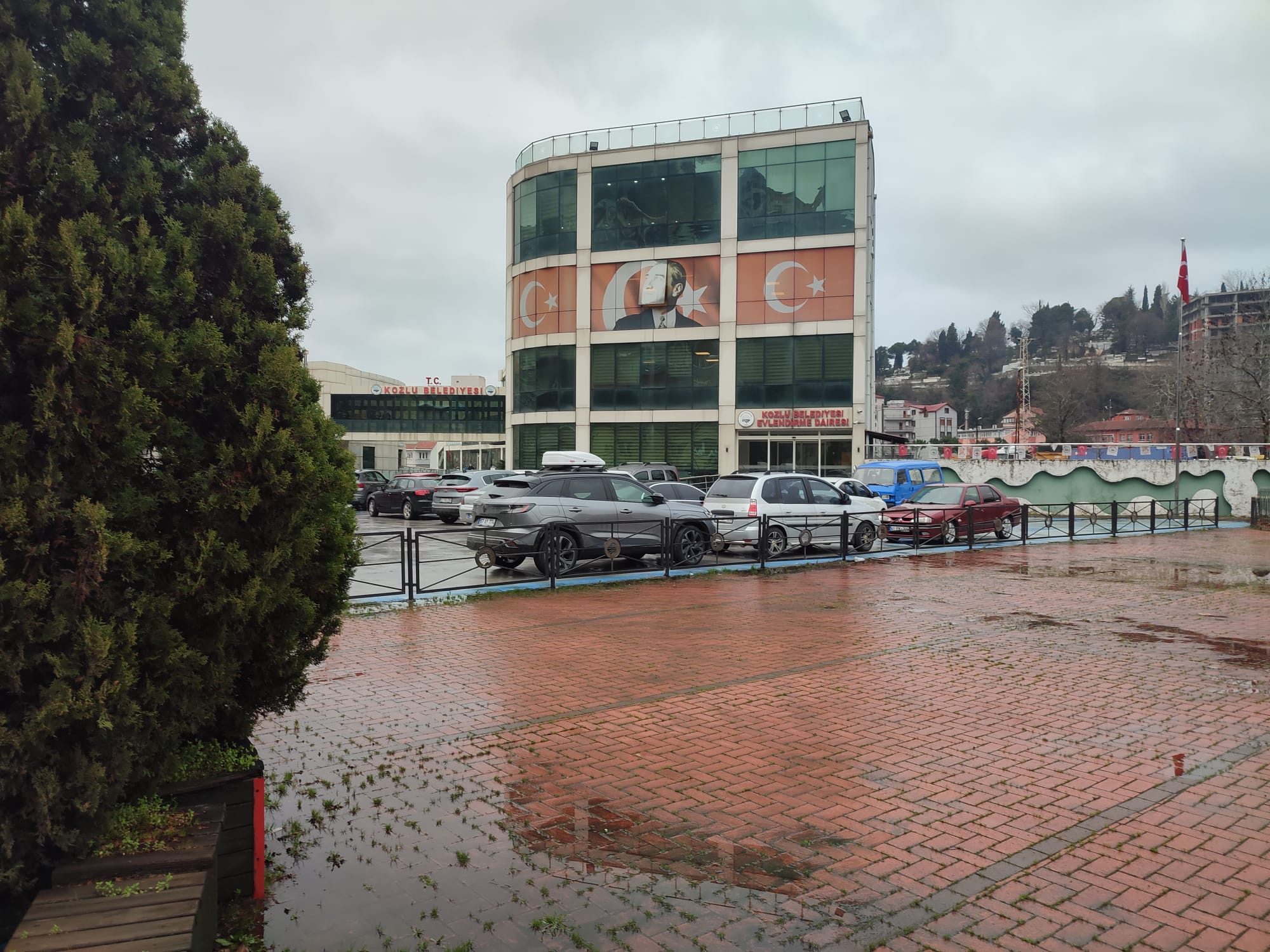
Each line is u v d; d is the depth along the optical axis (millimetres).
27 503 2660
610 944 3145
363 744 5488
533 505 13258
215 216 3344
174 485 3125
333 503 3732
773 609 10805
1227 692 6801
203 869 2861
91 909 2574
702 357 32969
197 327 3174
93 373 2773
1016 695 6707
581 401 34188
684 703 6457
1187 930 3221
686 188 33000
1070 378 82938
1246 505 29172
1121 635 9156
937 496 21078
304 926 3262
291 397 3398
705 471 32906
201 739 3738
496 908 3412
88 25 3102
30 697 2770
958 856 3879
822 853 3914
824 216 31469
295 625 3646
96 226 2832
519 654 8133
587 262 34094
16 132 2762
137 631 2928
